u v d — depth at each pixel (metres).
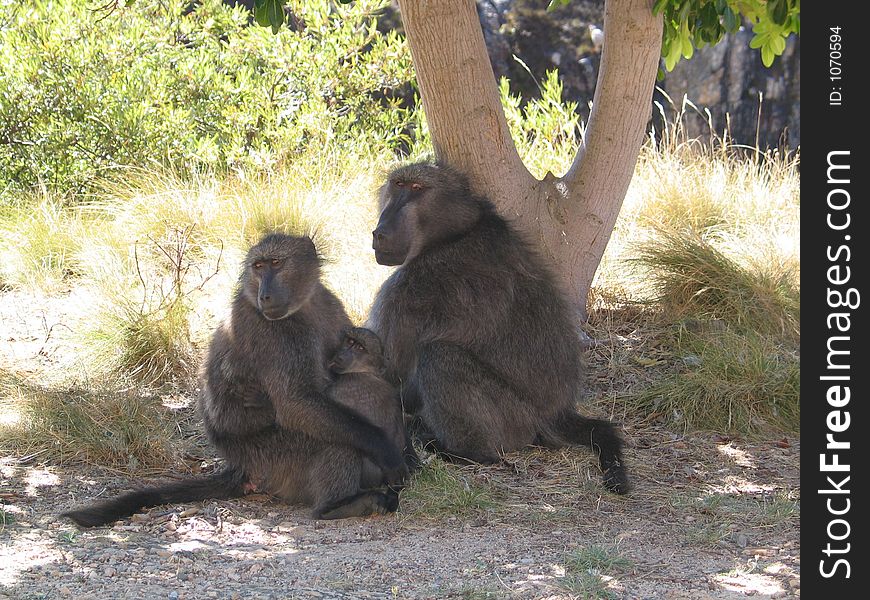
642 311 12.68
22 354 11.60
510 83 24.56
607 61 11.09
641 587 6.90
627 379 11.41
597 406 10.95
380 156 17.50
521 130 17.61
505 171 10.94
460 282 9.43
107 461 9.20
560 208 11.38
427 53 10.52
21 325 12.58
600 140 11.27
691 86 24.67
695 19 11.40
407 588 6.75
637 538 7.89
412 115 19.84
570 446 9.88
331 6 21.47
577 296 11.62
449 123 10.71
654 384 11.20
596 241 11.54
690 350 11.85
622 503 8.69
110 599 6.36
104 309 11.99
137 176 16.50
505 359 9.52
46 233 14.84
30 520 7.82
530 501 8.63
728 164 17.36
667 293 12.86
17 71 17.64
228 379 8.23
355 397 8.33
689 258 13.09
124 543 7.42
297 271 7.90
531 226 11.20
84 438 9.32
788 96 23.88
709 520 8.34
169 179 16.14
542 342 9.66
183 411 10.46
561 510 8.42
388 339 9.47
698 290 12.86
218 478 8.51
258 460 8.36
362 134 18.22
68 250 14.63
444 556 7.36
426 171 9.48
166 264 13.77
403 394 9.66
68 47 17.91
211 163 17.16
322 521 8.05
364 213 14.72
